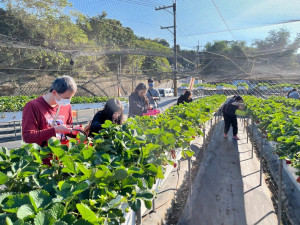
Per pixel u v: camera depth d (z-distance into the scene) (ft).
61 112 8.23
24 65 46.34
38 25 38.47
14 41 31.48
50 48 36.37
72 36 42.24
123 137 6.31
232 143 24.18
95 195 3.80
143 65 97.71
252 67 54.75
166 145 7.31
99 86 68.69
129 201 4.54
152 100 20.62
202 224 10.30
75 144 5.98
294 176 8.79
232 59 52.85
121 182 4.39
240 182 14.62
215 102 25.02
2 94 52.60
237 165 17.66
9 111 26.50
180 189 13.35
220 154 20.17
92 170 3.93
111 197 4.07
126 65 77.56
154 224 9.20
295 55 45.62
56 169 4.76
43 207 3.12
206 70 63.62
